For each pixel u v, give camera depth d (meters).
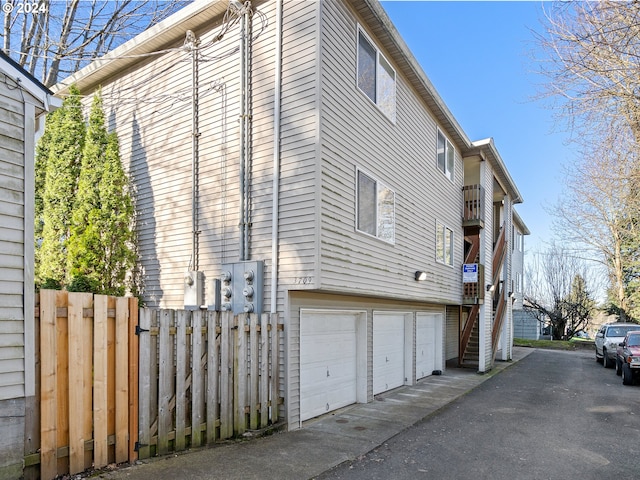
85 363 4.79
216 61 8.75
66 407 4.60
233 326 6.51
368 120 8.98
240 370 6.58
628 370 12.62
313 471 5.37
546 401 10.28
